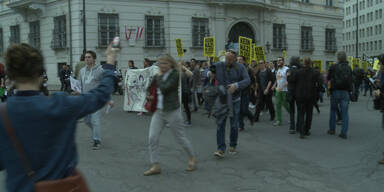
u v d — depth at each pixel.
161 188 4.46
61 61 23.47
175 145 6.82
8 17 27.12
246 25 27.28
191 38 24.80
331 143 7.15
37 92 1.83
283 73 9.23
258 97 10.02
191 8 24.67
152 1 23.66
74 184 1.80
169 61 4.89
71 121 1.84
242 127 8.56
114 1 22.72
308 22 31.06
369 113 11.76
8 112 1.71
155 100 4.95
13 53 1.78
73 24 22.33
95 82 6.35
